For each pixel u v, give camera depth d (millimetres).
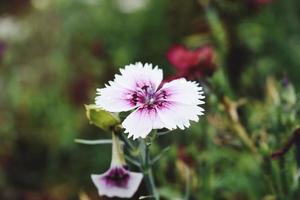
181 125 224
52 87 575
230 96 337
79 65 582
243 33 479
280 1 551
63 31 607
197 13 577
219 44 461
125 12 605
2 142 573
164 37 586
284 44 531
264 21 533
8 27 646
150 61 580
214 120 346
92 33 604
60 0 614
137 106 231
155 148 349
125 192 242
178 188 351
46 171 566
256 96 473
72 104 561
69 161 551
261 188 361
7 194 553
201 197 350
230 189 369
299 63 522
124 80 242
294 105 310
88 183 537
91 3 612
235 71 486
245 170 367
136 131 225
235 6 456
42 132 566
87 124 551
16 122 574
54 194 538
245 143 333
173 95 234
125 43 591
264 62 497
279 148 310
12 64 588
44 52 625
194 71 320
